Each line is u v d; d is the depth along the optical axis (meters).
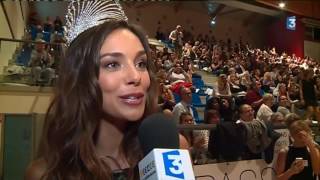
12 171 3.69
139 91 0.77
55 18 6.09
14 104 3.90
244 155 2.25
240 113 2.42
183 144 0.95
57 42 4.20
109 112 0.79
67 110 0.82
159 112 0.92
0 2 4.68
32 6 6.82
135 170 0.83
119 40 0.80
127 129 0.87
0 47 4.07
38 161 0.89
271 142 2.24
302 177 2.02
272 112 2.34
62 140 0.83
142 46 0.84
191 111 2.79
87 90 0.79
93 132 0.82
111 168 0.85
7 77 3.99
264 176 2.25
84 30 0.87
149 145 0.77
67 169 0.81
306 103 2.20
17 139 3.76
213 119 2.53
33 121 3.81
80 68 0.81
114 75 0.78
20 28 6.42
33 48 4.12
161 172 0.62
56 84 0.88
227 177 2.21
